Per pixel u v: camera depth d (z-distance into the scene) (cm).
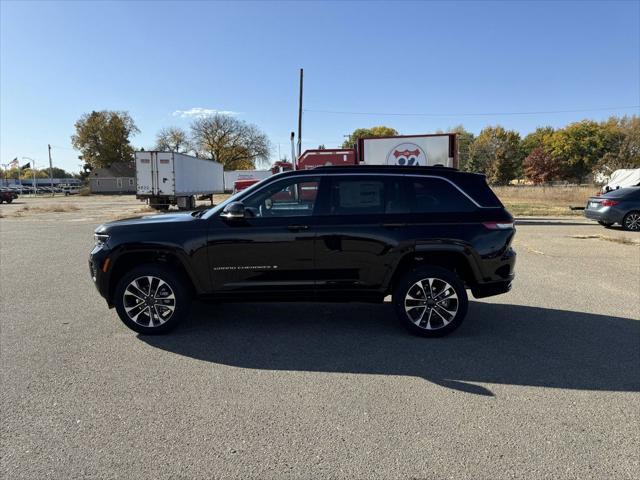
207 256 495
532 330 527
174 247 493
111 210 2975
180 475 263
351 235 493
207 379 394
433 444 295
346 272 498
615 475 263
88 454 283
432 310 500
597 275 834
